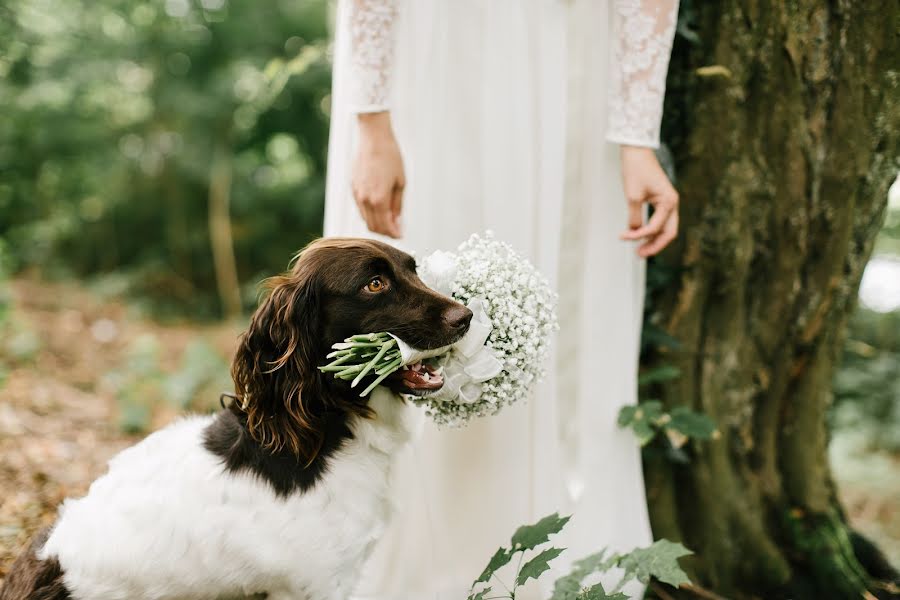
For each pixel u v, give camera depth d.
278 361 1.97
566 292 2.56
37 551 2.01
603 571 2.29
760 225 2.78
